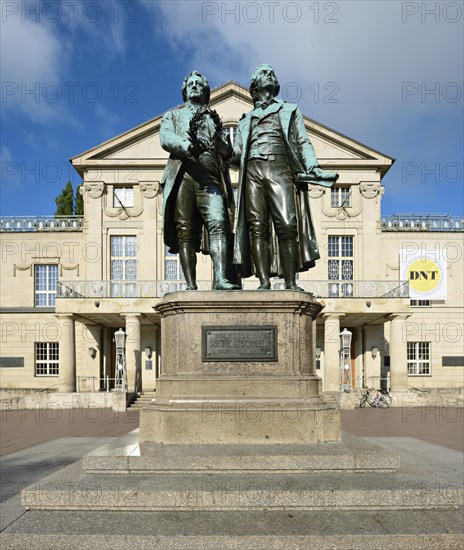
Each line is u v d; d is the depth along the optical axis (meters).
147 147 38.25
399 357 31.28
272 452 5.06
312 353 6.11
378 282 34.09
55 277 39.38
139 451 5.15
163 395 5.75
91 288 34.88
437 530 4.02
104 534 3.95
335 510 4.43
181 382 5.65
